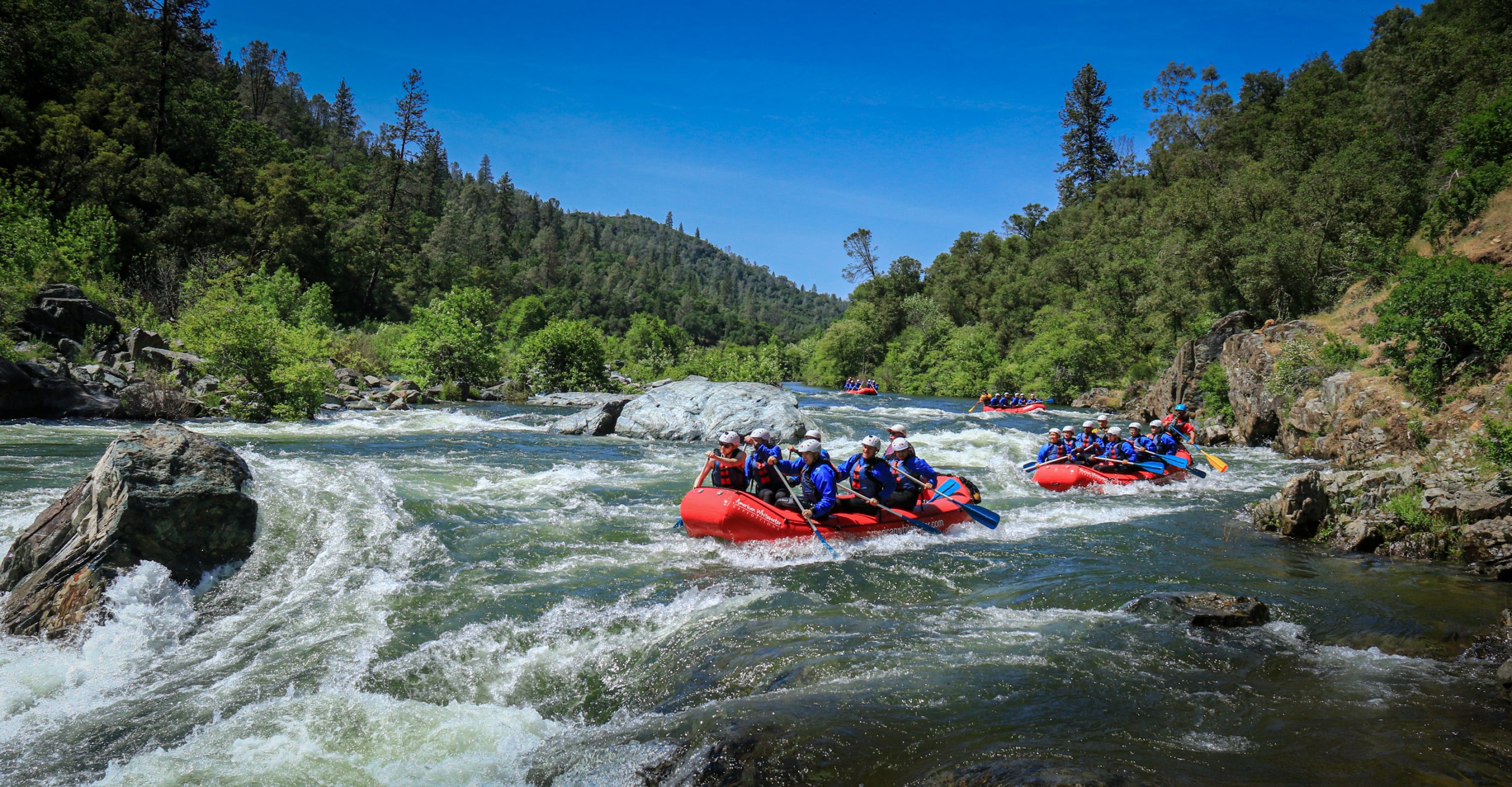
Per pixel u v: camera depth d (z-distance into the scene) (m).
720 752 3.85
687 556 8.20
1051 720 4.23
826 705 4.42
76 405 15.81
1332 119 48.56
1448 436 12.77
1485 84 38.41
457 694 5.01
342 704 4.77
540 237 177.00
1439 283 13.71
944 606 6.64
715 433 17.94
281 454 12.60
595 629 6.06
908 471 9.81
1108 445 14.38
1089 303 53.31
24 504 7.82
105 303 23.61
